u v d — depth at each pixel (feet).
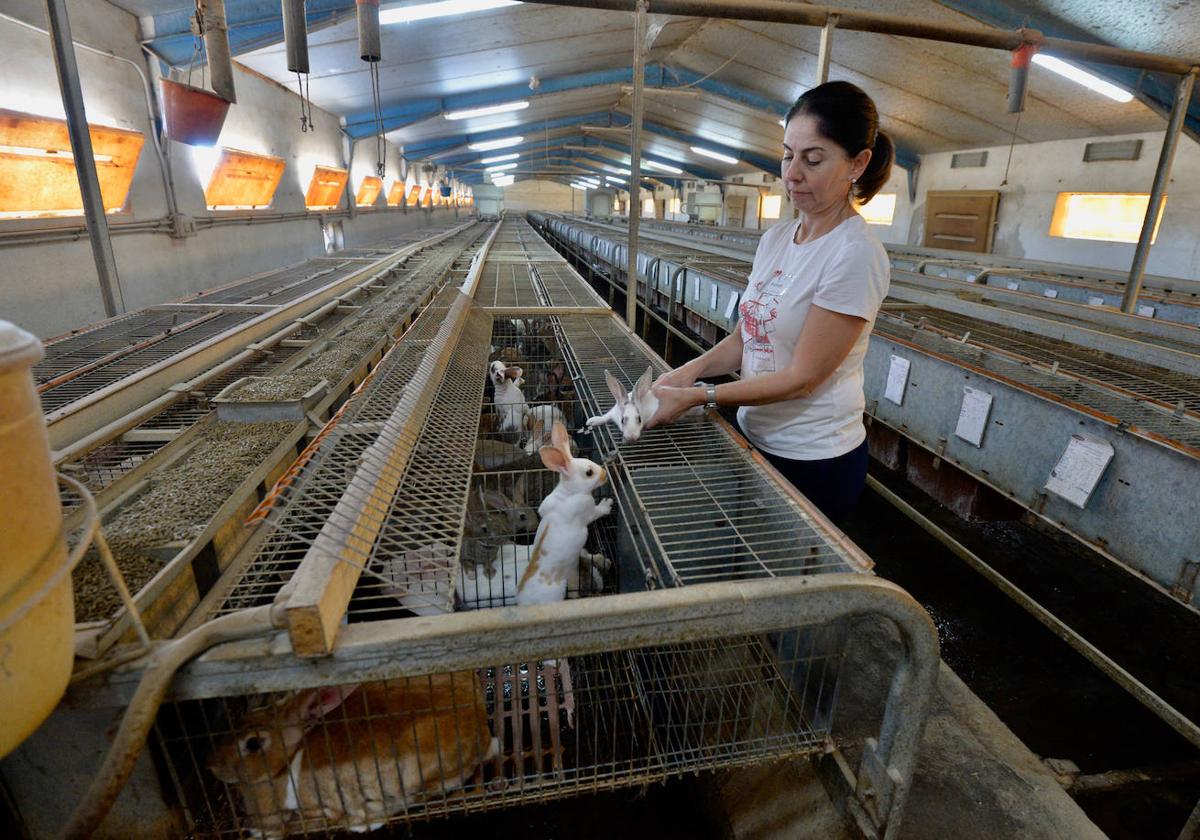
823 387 5.12
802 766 4.36
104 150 16.38
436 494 4.40
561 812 5.21
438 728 3.43
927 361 10.39
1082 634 8.34
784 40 25.39
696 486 5.25
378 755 3.48
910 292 15.40
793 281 4.85
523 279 16.72
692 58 32.91
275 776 3.35
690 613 2.79
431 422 5.64
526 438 9.04
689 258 23.88
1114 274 19.35
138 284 18.61
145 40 18.08
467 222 78.54
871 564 3.46
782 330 4.99
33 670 2.04
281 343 9.76
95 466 5.48
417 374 6.49
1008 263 23.73
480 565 5.81
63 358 8.65
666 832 5.05
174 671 2.41
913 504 11.50
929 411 10.41
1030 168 29.99
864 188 4.66
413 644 2.58
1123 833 5.65
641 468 5.29
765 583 2.91
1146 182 24.57
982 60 21.18
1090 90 21.52
